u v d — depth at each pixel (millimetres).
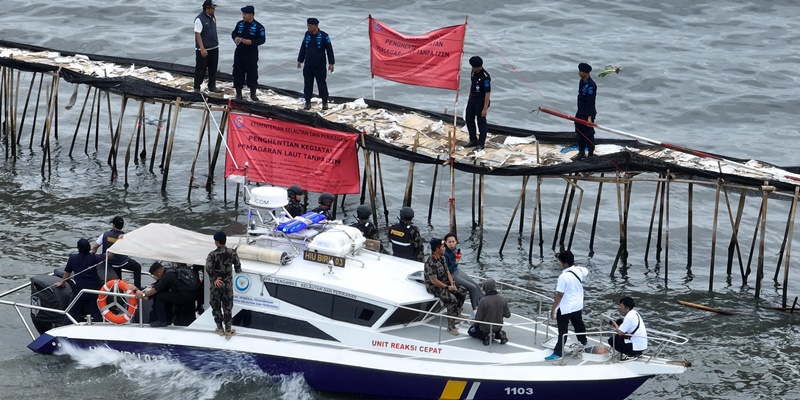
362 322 52188
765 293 72875
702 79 127500
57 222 80312
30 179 91062
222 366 53656
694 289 73188
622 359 52250
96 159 97812
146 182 91688
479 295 54531
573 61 132250
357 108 87125
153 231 56875
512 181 96500
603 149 77750
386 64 82875
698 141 108500
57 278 58938
